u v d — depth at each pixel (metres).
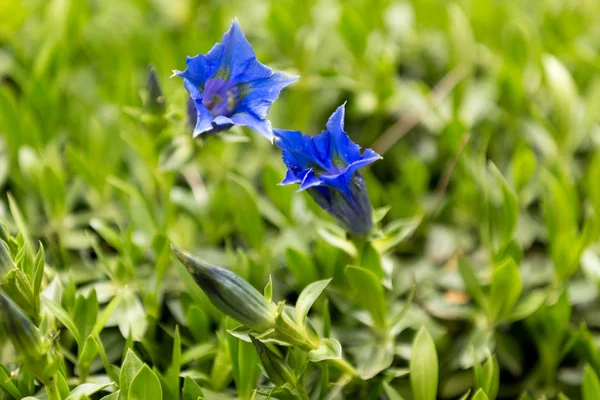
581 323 0.56
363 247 0.53
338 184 0.51
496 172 0.56
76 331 0.52
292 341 0.50
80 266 0.58
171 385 0.52
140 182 0.61
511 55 0.66
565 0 0.73
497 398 0.57
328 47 0.68
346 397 0.54
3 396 0.52
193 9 0.71
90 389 0.50
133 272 0.55
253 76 0.50
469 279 0.56
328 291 0.57
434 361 0.52
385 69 0.64
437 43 0.70
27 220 0.60
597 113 0.62
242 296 0.49
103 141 0.62
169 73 0.65
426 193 0.63
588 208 0.60
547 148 0.63
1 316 0.48
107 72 0.67
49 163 0.59
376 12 0.69
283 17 0.65
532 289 0.59
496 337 0.57
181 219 0.60
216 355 0.54
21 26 0.70
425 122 0.65
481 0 0.69
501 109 0.65
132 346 0.53
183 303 0.56
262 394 0.52
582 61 0.67
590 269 0.57
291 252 0.56
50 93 0.63
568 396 0.56
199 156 0.60
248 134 0.64
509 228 0.56
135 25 0.69
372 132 0.66
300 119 0.65
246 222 0.58
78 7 0.68
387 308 0.57
